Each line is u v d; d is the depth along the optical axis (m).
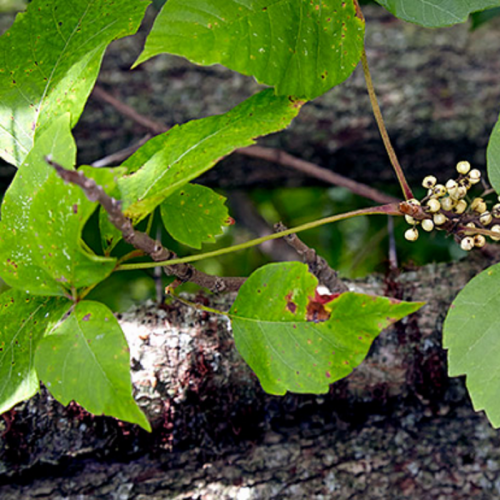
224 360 1.23
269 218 2.22
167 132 1.11
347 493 1.24
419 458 1.25
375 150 1.63
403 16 1.09
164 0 1.58
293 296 1.08
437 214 1.11
